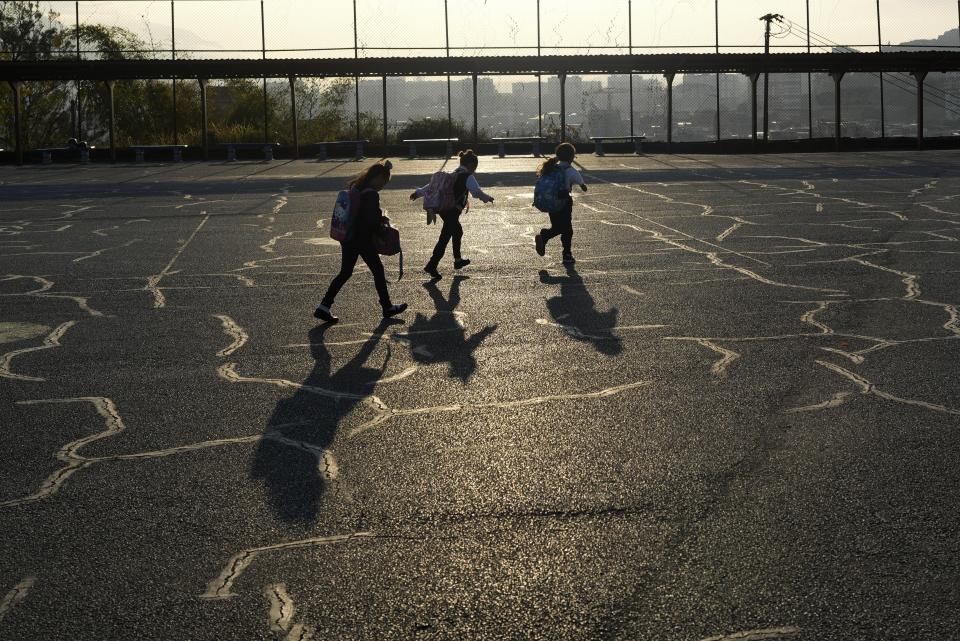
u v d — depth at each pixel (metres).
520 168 36.16
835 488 4.96
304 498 4.98
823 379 7.07
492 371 7.51
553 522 4.62
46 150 45.22
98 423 6.35
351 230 9.48
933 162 35.09
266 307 10.39
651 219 18.41
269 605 3.87
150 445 5.88
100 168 40.25
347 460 5.55
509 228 17.44
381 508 4.83
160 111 61.25
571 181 12.95
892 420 6.07
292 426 6.21
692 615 3.73
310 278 12.30
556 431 5.99
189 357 8.17
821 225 16.88
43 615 3.81
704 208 20.25
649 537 4.43
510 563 4.20
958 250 13.57
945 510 4.65
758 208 20.00
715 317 9.38
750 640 3.55
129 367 7.86
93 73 42.75
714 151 46.56
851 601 3.81
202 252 14.91
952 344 8.05
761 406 6.43
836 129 46.44
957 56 45.19
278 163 42.00
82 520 4.73
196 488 5.14
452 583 4.03
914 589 3.89
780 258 13.13
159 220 19.67
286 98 62.47
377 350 8.31
